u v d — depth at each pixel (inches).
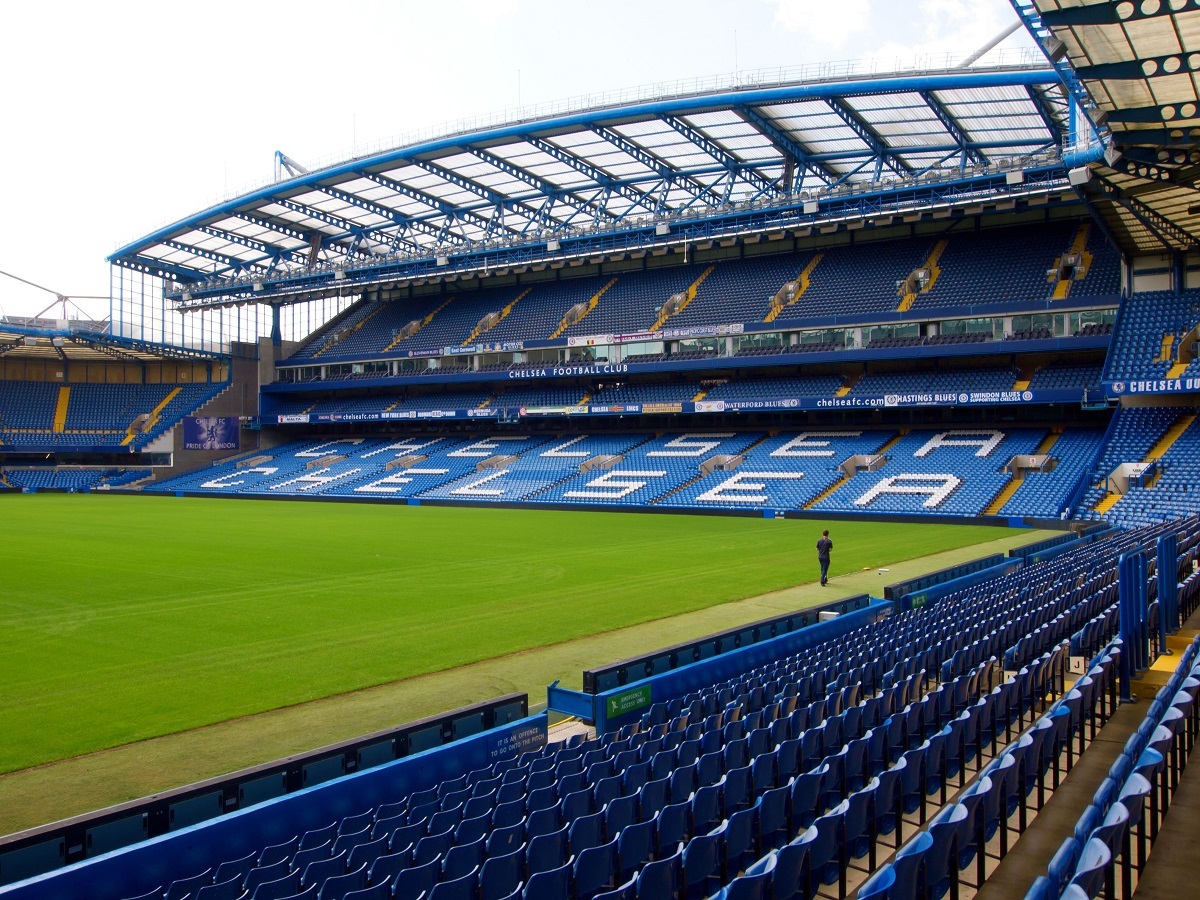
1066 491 1582.2
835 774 327.9
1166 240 1534.2
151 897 255.3
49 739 458.9
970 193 1781.5
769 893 232.4
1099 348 1765.5
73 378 2974.9
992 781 266.4
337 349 2869.1
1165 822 290.8
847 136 1808.6
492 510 2016.5
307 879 246.8
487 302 2802.7
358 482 2425.0
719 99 1612.9
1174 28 550.0
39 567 1063.6
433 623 737.6
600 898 219.5
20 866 268.7
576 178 2101.4
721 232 2086.6
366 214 2362.2
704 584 937.5
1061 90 1433.3
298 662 610.9
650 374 2411.4
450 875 251.6
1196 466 1473.9
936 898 241.0
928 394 1877.5
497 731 396.2
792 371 2245.3
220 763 425.1
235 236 2504.9
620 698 461.4
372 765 367.6
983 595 721.6
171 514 1881.2
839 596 860.6
